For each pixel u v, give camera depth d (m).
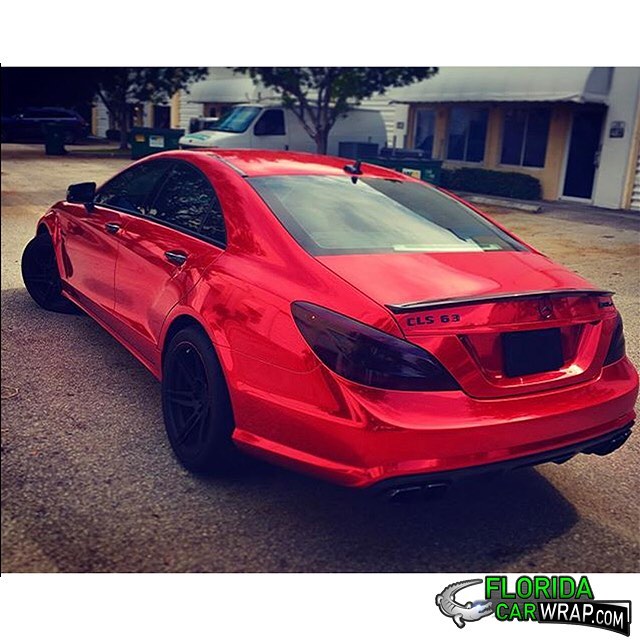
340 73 16.34
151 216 4.18
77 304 5.07
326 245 3.20
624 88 15.16
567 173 16.69
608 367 3.15
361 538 3.04
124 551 2.84
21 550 2.80
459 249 3.37
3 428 3.77
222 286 3.27
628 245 11.00
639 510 3.37
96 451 3.59
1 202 12.11
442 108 19.61
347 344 2.71
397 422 2.61
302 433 2.84
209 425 3.25
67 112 29.02
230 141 16.42
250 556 2.87
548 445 2.86
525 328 2.85
